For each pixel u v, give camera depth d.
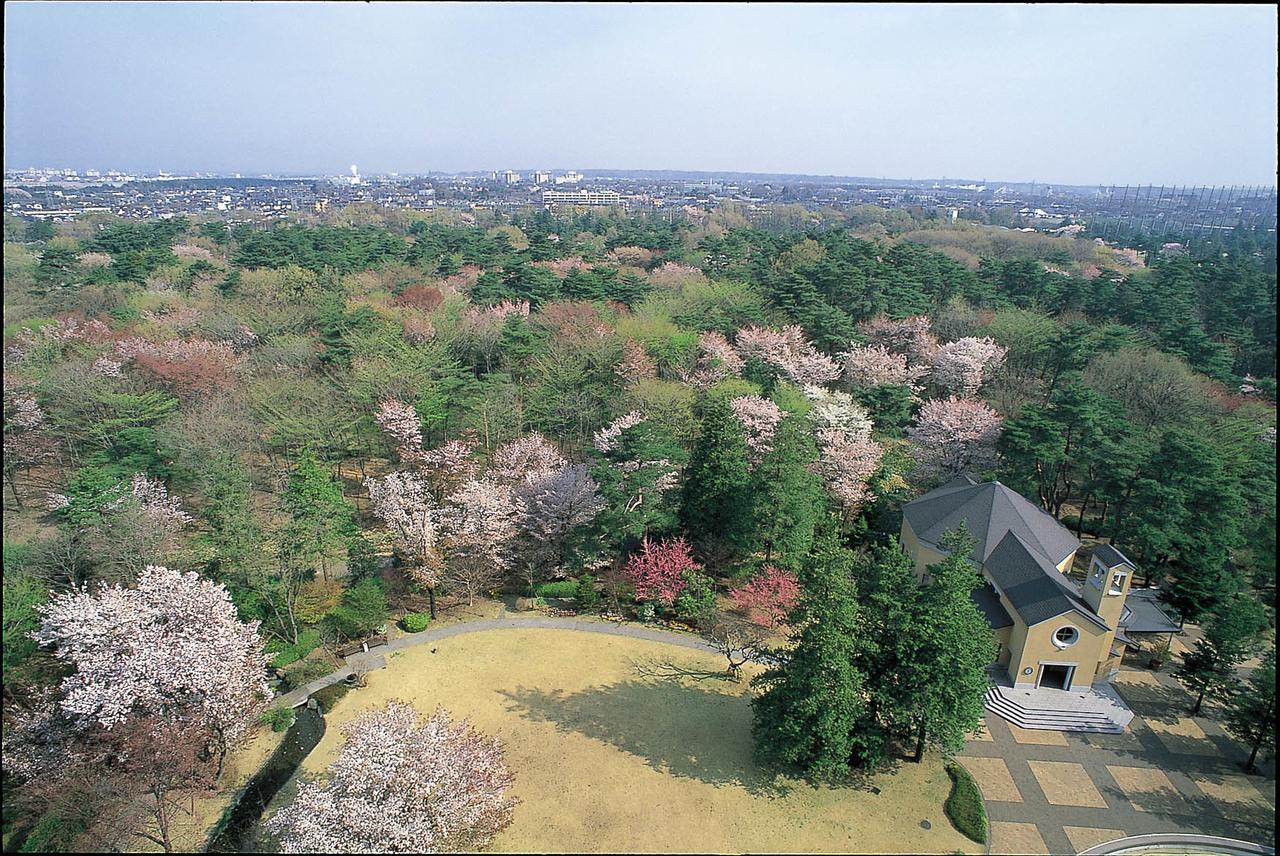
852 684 26.66
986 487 39.94
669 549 40.31
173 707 27.48
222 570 36.28
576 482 41.75
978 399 59.97
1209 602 36.41
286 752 29.59
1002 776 29.03
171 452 46.56
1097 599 32.72
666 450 42.38
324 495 39.38
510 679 34.12
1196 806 27.84
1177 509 39.28
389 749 24.14
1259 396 56.09
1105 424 45.88
